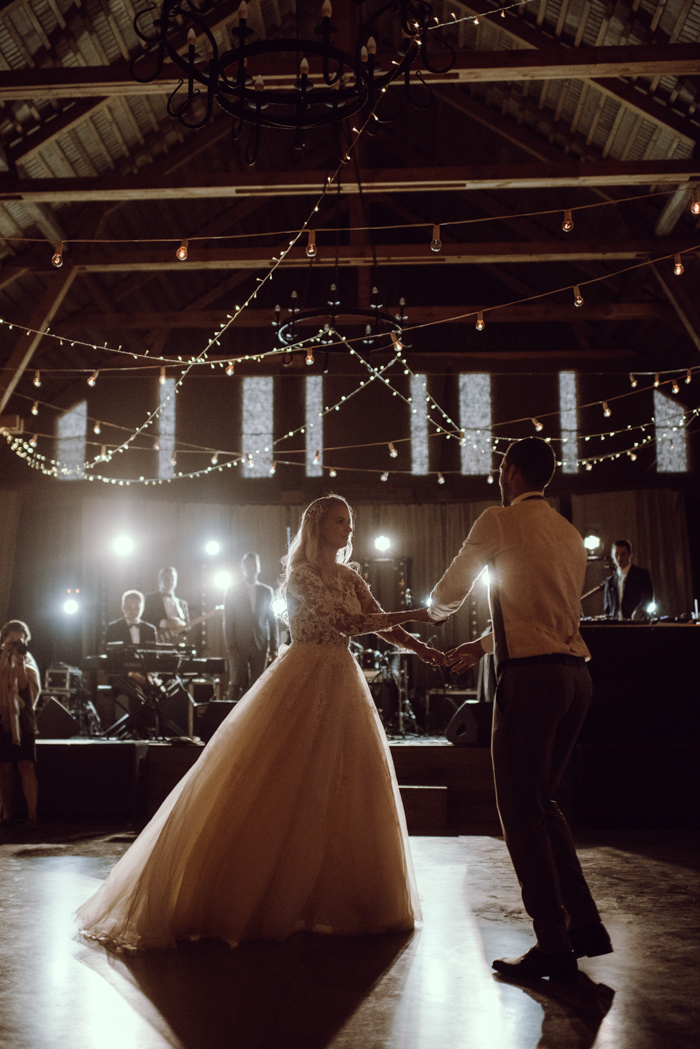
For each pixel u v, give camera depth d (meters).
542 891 2.32
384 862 2.76
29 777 5.71
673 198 9.24
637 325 12.91
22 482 12.95
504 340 13.74
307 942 2.61
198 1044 1.82
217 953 2.49
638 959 2.47
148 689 7.31
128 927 2.62
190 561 13.00
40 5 7.58
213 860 2.64
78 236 10.24
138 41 8.62
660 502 12.66
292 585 2.94
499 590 2.51
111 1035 1.87
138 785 5.91
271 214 13.38
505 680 2.44
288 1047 1.80
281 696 2.82
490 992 2.17
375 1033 1.89
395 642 2.91
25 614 12.72
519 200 12.27
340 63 3.93
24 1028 1.91
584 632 5.84
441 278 13.76
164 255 10.14
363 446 13.42
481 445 13.37
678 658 5.80
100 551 12.85
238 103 4.14
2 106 8.27
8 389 9.87
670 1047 1.82
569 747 2.51
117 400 13.41
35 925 2.85
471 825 5.60
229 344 13.66
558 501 12.98
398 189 8.64
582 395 13.38
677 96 8.28
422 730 10.37
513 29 8.88
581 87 9.12
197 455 13.39
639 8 7.70
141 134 10.01
